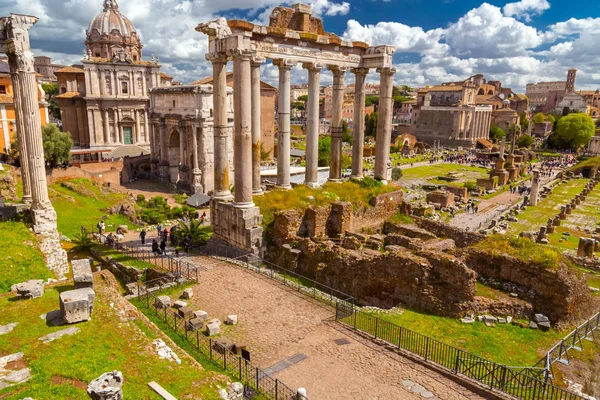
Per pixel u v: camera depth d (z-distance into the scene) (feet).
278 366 57.31
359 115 135.44
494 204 239.71
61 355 47.52
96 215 161.58
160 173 276.41
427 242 98.53
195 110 242.17
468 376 55.72
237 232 102.99
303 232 106.01
